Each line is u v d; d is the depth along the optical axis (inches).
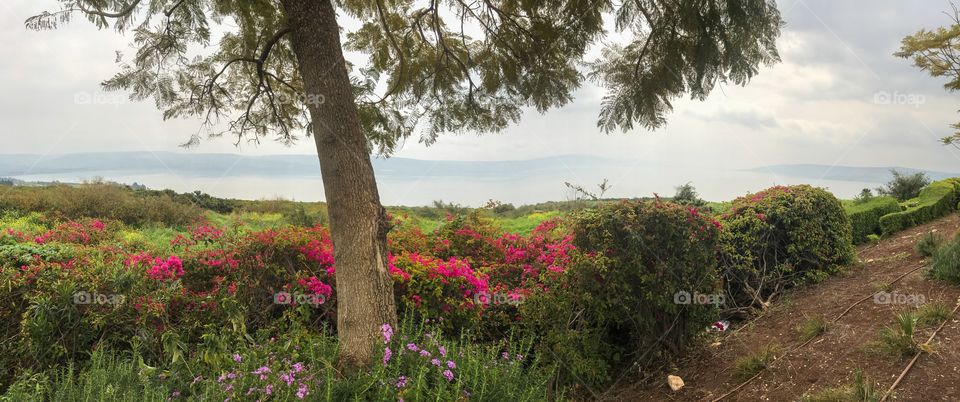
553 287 206.2
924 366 156.1
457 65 293.4
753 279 275.7
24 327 162.4
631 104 230.7
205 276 201.3
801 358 181.8
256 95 240.7
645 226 205.5
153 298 177.8
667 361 212.7
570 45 250.5
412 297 203.9
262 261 204.1
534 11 250.8
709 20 194.1
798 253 285.1
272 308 200.2
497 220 341.7
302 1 177.9
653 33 215.6
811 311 229.1
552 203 737.0
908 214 417.1
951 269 225.9
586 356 201.2
